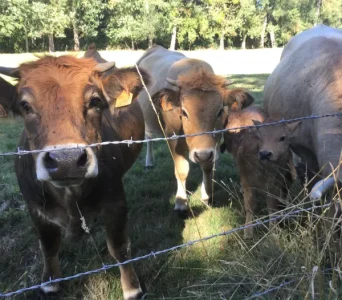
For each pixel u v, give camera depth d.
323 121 3.54
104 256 4.07
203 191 5.32
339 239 3.09
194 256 4.00
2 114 3.10
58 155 2.45
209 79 4.93
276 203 4.31
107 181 3.32
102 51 35.81
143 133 5.00
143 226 4.75
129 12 42.00
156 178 6.25
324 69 4.27
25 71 2.92
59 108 2.64
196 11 47.88
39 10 38.88
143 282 3.72
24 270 3.92
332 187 2.96
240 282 3.16
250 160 4.36
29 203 3.39
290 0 57.41
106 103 3.08
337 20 64.88
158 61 6.88
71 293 3.62
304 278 2.84
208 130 4.66
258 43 59.59
